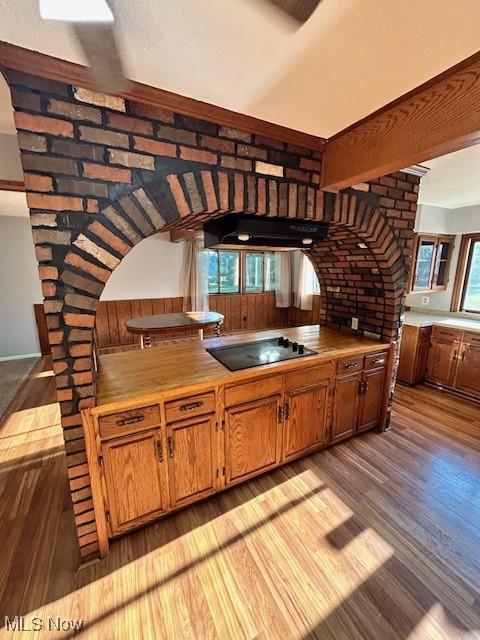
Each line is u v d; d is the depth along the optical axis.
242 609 1.33
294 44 0.99
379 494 1.98
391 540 1.66
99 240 1.28
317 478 2.12
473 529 1.73
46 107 1.13
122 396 1.50
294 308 7.11
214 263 6.43
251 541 1.65
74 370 1.34
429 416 2.96
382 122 1.43
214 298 6.44
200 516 1.81
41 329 4.82
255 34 0.95
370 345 2.42
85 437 1.42
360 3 0.83
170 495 1.73
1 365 4.39
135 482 1.60
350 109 1.41
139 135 1.29
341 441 2.52
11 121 1.77
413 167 2.15
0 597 1.38
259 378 1.90
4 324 4.57
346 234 2.17
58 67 1.10
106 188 1.26
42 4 0.83
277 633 1.25
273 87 1.24
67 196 1.21
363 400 2.49
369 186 2.01
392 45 1.00
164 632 1.25
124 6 0.84
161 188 1.36
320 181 1.80
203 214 1.59
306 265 6.40
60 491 2.02
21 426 2.80
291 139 1.64
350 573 1.48
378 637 1.23
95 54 1.04
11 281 4.55
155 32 0.94
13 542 1.65
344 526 1.74
